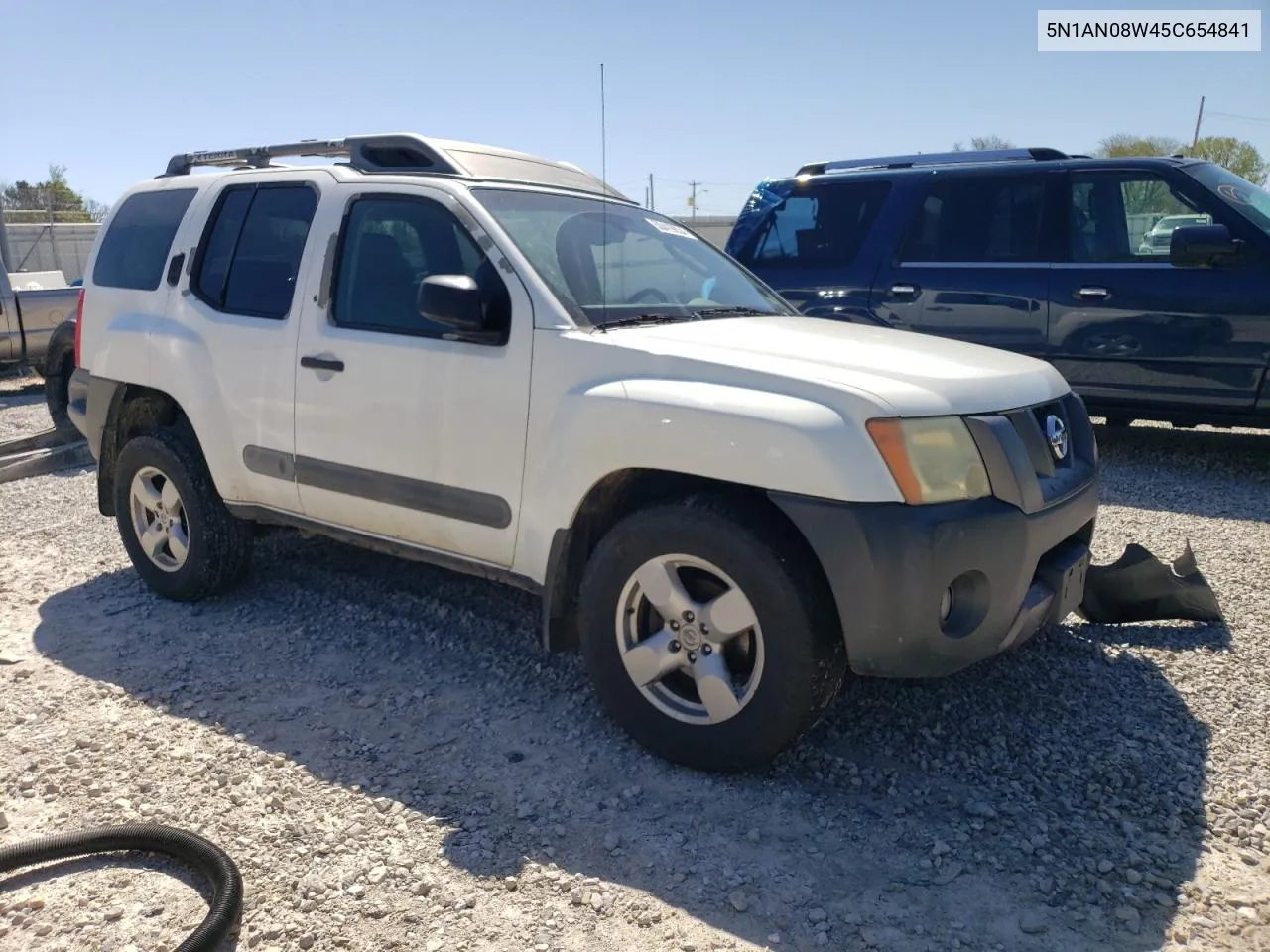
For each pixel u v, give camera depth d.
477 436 3.61
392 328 3.90
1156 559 4.41
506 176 4.33
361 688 3.88
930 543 2.86
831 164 8.50
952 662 3.02
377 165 4.42
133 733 3.53
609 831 2.95
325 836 2.93
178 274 4.71
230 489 4.48
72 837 2.80
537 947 2.48
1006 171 7.41
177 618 4.60
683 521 3.11
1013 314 7.32
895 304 7.73
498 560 3.67
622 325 3.57
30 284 14.77
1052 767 3.27
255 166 4.99
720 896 2.66
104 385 4.96
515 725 3.59
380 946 2.49
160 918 2.61
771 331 3.62
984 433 3.04
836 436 2.89
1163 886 2.69
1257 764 3.28
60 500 6.80
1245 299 6.56
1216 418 6.88
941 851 2.83
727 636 3.11
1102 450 7.99
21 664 4.10
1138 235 7.00
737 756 3.13
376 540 4.10
